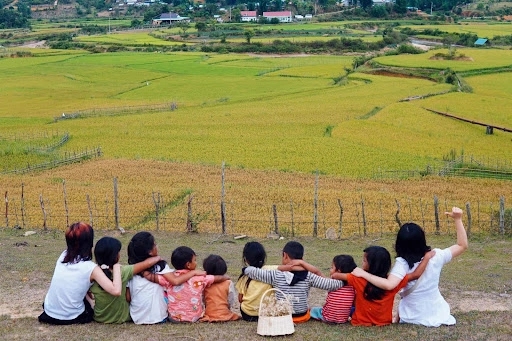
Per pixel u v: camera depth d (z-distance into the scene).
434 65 119.06
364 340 12.47
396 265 13.14
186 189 41.41
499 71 114.44
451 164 52.12
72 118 82.25
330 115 79.25
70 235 13.20
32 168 51.69
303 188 43.66
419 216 34.31
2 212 34.62
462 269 20.64
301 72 122.69
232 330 13.05
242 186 43.78
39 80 116.88
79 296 13.17
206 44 168.12
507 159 56.00
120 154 59.34
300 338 12.58
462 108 81.81
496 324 13.42
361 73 121.06
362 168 51.97
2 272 18.62
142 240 13.51
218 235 27.86
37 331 12.98
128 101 95.31
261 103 91.31
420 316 13.28
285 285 13.45
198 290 13.59
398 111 79.94
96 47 166.25
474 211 35.56
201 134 69.44
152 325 13.37
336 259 13.72
